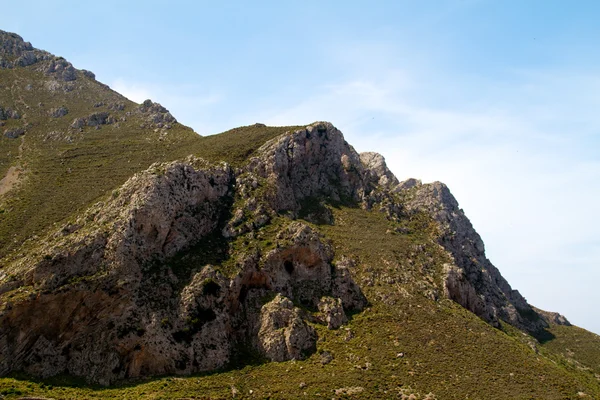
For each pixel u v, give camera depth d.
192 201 135.00
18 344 100.44
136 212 121.00
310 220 162.38
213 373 107.19
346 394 101.88
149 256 119.19
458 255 186.00
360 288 138.88
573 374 132.75
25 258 117.62
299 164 176.38
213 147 176.75
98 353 104.31
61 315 105.25
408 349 119.31
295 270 131.25
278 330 116.12
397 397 102.38
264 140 179.75
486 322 149.12
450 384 108.56
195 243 128.50
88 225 125.12
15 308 101.50
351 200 182.38
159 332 108.19
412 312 133.12
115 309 109.06
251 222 138.25
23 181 166.25
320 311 125.62
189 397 97.62
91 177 167.25
